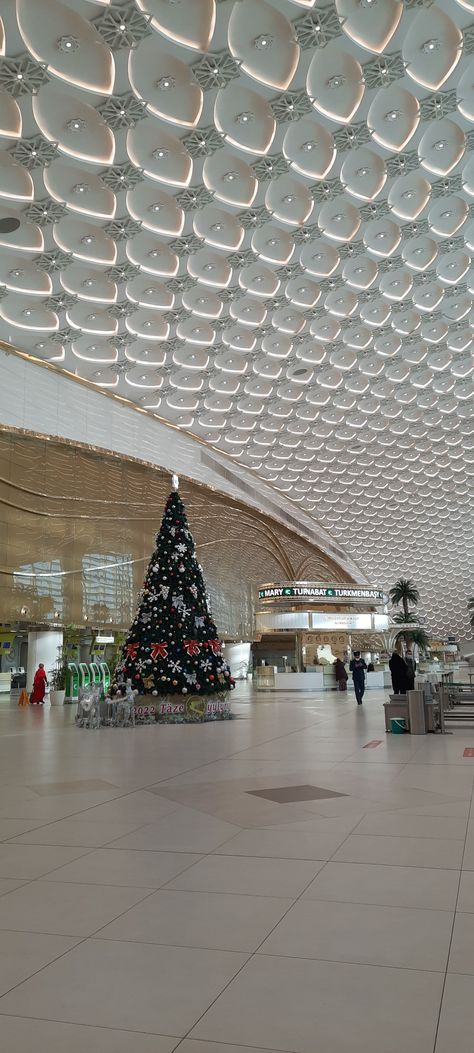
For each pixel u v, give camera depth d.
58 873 4.30
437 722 12.03
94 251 22.03
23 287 23.52
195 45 14.36
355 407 37.75
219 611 42.31
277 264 23.80
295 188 20.05
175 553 16.86
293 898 3.75
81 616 29.42
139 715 15.32
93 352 28.55
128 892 3.92
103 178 18.08
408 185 20.56
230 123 16.91
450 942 3.12
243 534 46.16
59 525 28.86
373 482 49.97
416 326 29.81
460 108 17.38
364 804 6.09
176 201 19.48
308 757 9.13
